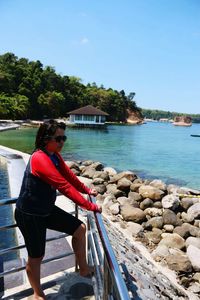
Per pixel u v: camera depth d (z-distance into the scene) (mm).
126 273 5781
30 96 91625
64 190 2867
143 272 6957
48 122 3055
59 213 3309
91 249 3736
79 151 37531
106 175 18406
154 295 5914
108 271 2205
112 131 78125
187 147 49094
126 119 129875
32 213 2994
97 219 2707
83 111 79688
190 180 23375
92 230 3557
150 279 6734
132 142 52781
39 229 3062
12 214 10289
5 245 7914
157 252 8695
